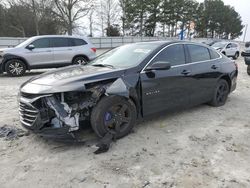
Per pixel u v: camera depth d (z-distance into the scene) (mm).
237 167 3607
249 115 5773
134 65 4582
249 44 12562
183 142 4348
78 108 3992
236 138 4539
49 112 3896
